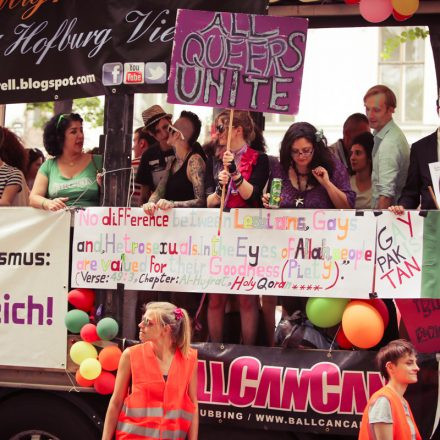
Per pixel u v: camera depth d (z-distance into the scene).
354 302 5.04
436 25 5.36
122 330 5.32
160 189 5.74
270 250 5.12
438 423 4.95
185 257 5.23
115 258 5.33
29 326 5.44
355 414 5.02
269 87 5.05
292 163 5.34
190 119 5.71
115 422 4.52
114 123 5.40
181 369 4.49
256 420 5.13
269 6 5.81
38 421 5.40
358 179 6.18
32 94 5.60
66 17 5.53
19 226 5.47
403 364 4.42
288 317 5.30
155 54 5.34
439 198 5.10
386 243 5.00
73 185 5.68
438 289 4.94
